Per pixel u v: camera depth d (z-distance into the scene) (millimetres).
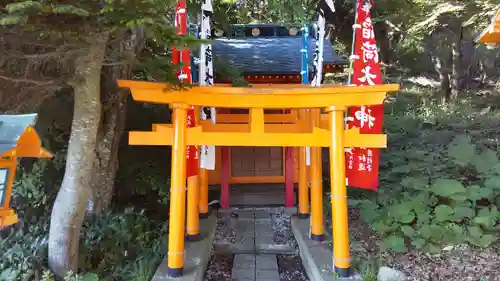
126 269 4449
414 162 7152
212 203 7555
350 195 6754
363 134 4285
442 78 14812
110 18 2941
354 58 4383
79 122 3818
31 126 2496
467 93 14578
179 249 4230
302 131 5500
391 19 12844
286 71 6730
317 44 5168
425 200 5297
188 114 4770
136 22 2623
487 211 4930
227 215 7113
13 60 4152
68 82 3688
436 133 9266
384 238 5066
